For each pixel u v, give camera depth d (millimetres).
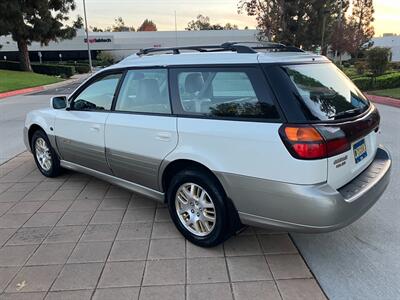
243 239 3678
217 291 2902
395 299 2791
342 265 3230
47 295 2893
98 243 3633
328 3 38125
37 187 5145
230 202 3211
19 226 4016
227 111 3174
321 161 2758
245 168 3014
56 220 4137
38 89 25484
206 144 3232
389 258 3322
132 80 3980
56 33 37594
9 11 33594
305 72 3168
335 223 2809
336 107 3105
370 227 3873
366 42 47344
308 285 2963
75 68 51312
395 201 4473
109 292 2910
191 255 3404
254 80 3025
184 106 3484
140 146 3809
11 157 6781
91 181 5336
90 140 4453
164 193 3809
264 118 2934
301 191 2771
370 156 3539
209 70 3305
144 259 3346
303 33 37469
